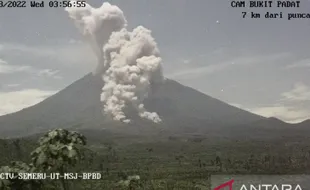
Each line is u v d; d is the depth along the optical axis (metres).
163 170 196.25
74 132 26.75
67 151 25.02
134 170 185.00
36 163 25.39
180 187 143.00
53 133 25.88
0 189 24.78
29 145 124.06
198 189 135.88
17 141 121.69
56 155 25.30
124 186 42.34
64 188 27.05
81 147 26.30
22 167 26.30
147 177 163.25
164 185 146.25
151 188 135.88
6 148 115.19
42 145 25.73
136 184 43.25
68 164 26.56
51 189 26.77
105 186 95.94
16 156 109.81
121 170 173.00
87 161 114.81
